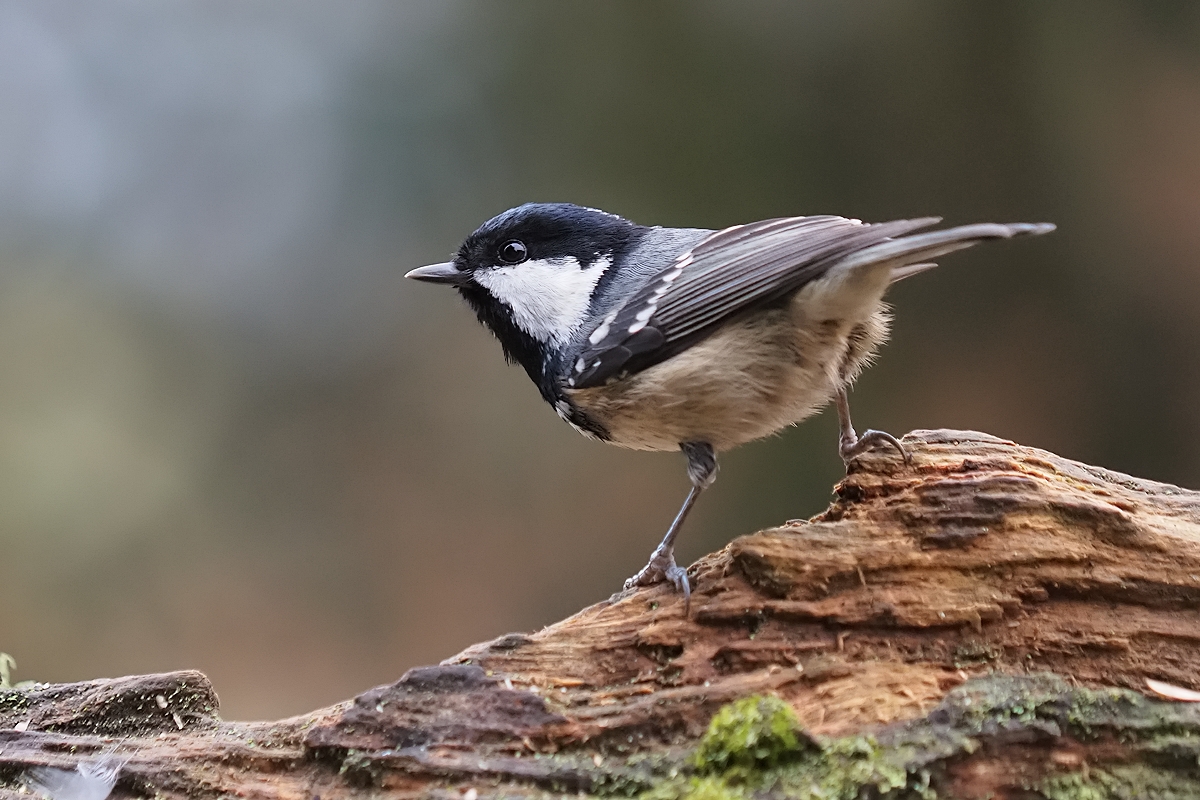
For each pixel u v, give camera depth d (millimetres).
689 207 12883
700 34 12664
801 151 12562
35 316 14109
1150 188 11812
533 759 4398
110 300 14500
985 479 4848
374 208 14656
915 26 12016
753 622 4777
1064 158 11922
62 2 14312
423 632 14008
